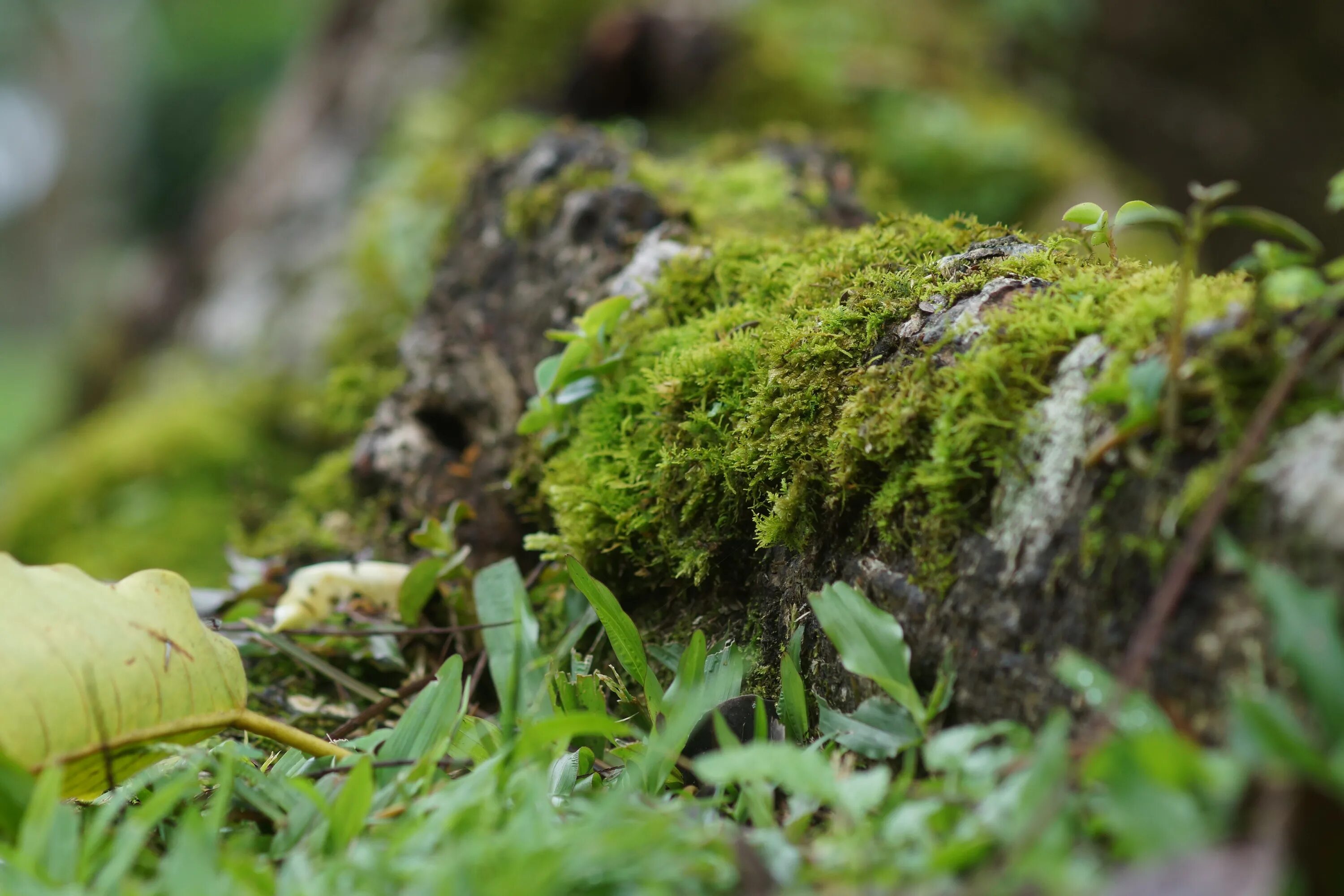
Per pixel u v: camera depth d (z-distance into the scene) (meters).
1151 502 0.70
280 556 0.98
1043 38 2.64
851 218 1.07
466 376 0.95
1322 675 0.66
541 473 0.90
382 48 2.43
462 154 1.81
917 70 2.22
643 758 0.73
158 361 2.18
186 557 1.51
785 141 1.16
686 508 0.81
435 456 0.95
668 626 0.83
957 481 0.74
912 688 0.73
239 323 1.93
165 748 0.74
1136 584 0.70
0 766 0.70
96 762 0.73
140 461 1.64
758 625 0.80
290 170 2.32
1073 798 0.68
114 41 7.56
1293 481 0.68
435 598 0.89
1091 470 0.71
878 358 0.78
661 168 1.01
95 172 7.75
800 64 2.09
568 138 1.02
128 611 0.74
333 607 0.89
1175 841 0.65
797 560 0.78
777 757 0.69
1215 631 0.69
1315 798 0.64
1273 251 0.70
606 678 0.80
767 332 0.81
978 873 0.67
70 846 0.70
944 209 1.96
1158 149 2.73
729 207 0.98
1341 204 0.69
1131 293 0.74
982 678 0.72
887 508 0.75
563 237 0.96
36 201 8.59
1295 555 0.68
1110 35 2.74
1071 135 2.26
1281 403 0.69
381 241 1.70
